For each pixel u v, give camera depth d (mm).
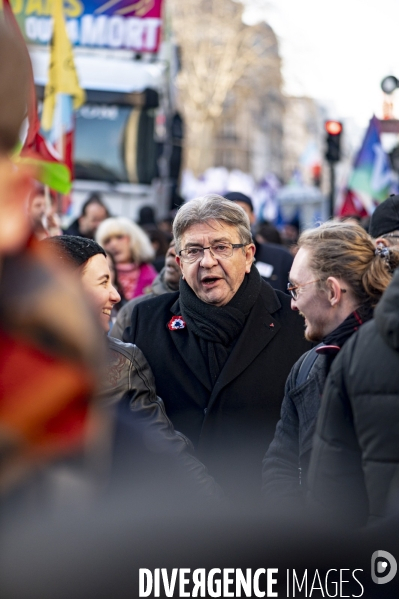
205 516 1236
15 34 801
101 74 12266
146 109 12398
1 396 775
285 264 6008
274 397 3312
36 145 5254
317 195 25547
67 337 787
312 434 2537
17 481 797
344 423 1933
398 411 1795
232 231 3338
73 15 12242
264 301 3453
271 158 84250
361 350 1877
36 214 5441
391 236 3240
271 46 39906
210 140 39281
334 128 15297
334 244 2457
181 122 15312
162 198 15258
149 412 2723
